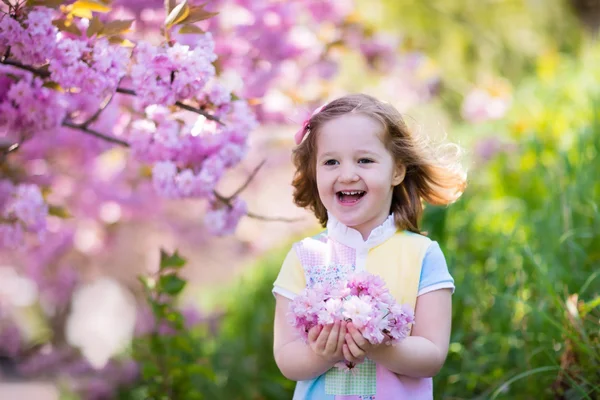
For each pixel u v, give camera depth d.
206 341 5.72
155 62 2.86
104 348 6.57
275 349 2.45
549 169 4.32
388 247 2.44
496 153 5.21
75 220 6.16
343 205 2.41
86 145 5.22
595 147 4.12
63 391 5.91
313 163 2.59
